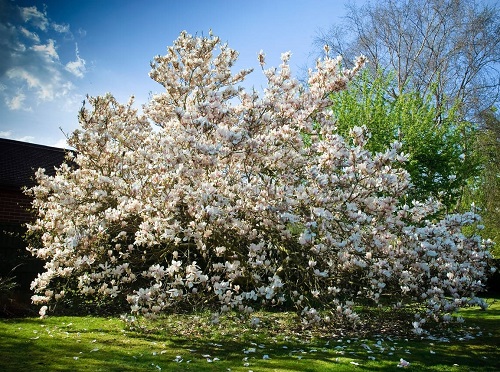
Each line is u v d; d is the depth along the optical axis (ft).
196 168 19.89
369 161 19.38
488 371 18.16
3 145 42.52
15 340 19.20
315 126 28.35
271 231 21.98
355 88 43.65
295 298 26.73
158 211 20.18
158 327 23.26
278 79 22.82
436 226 24.07
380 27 69.00
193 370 16.14
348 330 24.47
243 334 22.62
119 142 24.23
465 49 65.62
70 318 25.09
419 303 25.29
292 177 21.53
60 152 45.42
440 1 65.36
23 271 31.86
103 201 22.59
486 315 32.86
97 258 22.52
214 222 19.89
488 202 64.69
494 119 67.62
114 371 15.53
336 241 19.97
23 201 37.14
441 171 40.27
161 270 18.71
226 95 25.71
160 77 27.17
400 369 17.61
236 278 22.07
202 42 27.32
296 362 17.75
